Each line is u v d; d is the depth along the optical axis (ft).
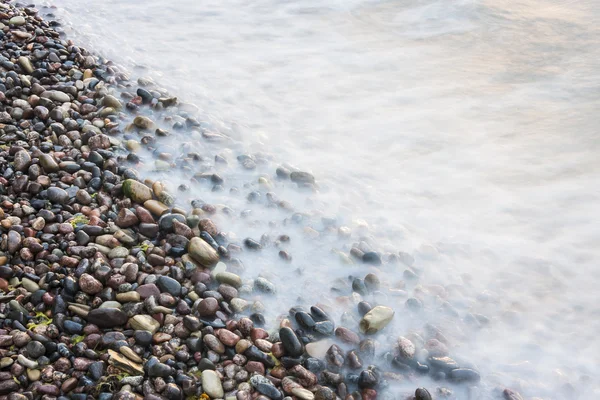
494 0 14.67
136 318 7.59
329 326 7.67
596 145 9.91
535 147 9.95
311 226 8.64
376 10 14.71
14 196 8.48
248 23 13.89
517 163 9.71
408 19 14.17
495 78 11.38
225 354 7.53
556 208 9.08
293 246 8.45
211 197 8.87
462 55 12.34
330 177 9.39
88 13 13.43
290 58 12.23
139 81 10.40
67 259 7.91
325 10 14.71
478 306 8.00
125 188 8.59
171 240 8.23
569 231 8.82
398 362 7.49
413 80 11.39
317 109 10.69
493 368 7.54
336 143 10.03
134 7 14.28
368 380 7.34
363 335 7.70
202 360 7.43
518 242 8.70
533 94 10.96
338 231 8.59
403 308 7.92
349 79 11.43
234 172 9.21
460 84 11.25
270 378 7.39
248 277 8.10
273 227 8.61
